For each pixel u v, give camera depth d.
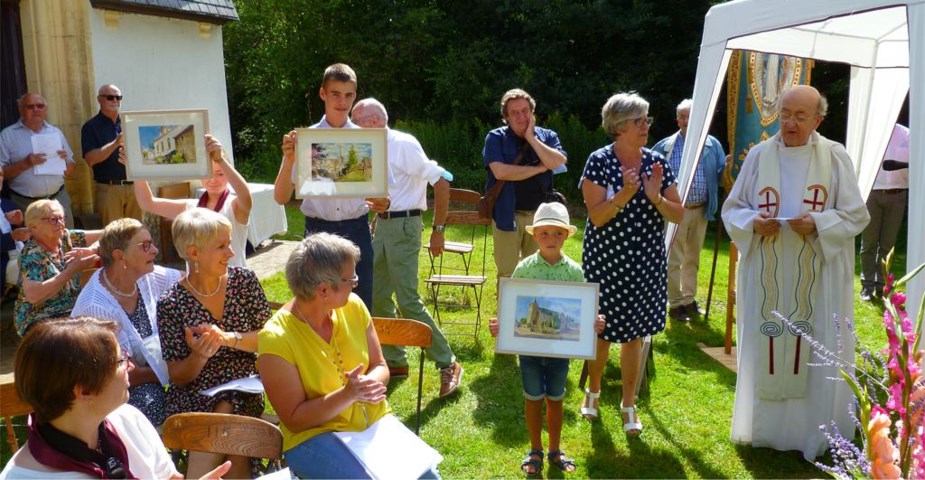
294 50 17.48
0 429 4.36
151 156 4.43
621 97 4.20
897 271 8.70
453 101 16.83
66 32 7.83
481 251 9.45
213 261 3.30
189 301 3.37
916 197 3.47
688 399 5.04
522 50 16.95
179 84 9.52
